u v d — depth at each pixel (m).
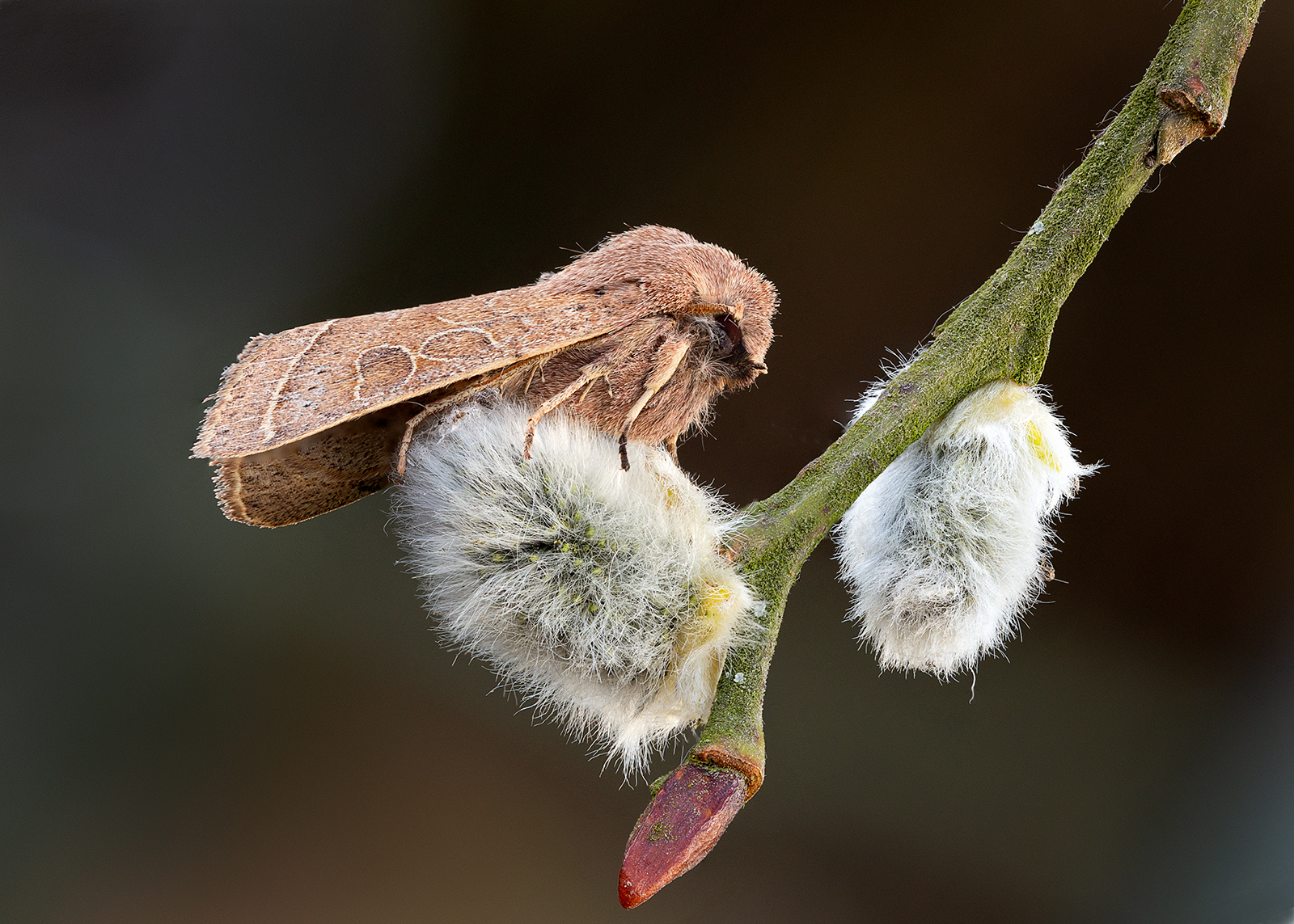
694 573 0.15
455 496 0.15
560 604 0.15
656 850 0.15
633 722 0.15
